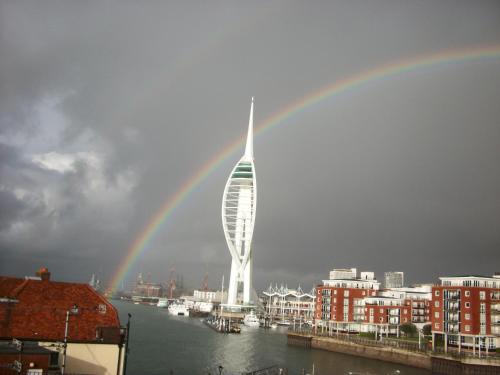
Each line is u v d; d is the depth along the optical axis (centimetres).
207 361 17700
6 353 6794
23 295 8312
